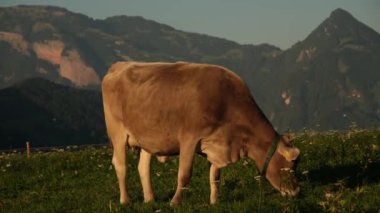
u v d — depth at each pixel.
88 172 16.38
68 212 11.77
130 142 11.89
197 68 10.70
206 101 10.26
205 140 10.47
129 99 11.41
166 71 11.01
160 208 10.27
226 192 11.85
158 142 10.99
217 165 10.60
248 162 13.90
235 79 10.62
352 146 14.50
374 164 12.59
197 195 11.97
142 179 12.12
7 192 15.23
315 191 10.91
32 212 12.14
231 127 10.45
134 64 11.88
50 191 14.69
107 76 12.26
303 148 14.82
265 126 10.49
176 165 15.67
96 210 11.07
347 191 10.01
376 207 8.80
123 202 11.96
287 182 10.25
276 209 8.95
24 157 20.41
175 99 10.54
